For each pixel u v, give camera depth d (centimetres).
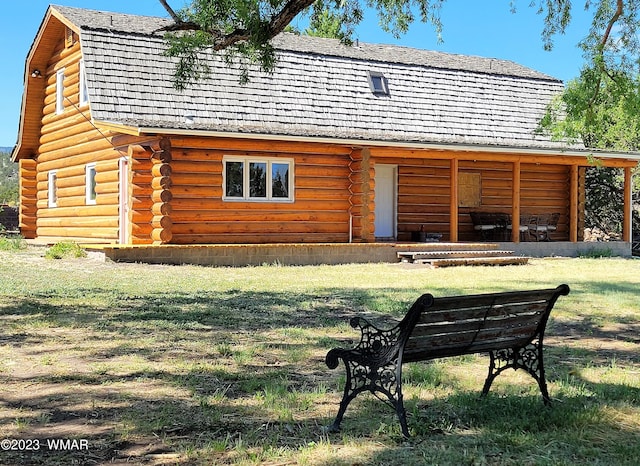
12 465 458
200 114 2039
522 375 722
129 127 1778
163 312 1051
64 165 2466
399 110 2373
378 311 1105
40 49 2538
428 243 2159
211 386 659
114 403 598
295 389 654
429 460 466
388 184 2416
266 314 1061
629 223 2553
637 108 1325
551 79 2784
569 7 1316
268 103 2158
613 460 471
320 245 1967
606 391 651
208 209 1948
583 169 2725
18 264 1709
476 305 554
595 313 1130
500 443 503
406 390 651
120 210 2048
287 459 472
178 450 488
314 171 2102
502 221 2452
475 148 2233
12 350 789
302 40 2495
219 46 1208
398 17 1337
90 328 920
